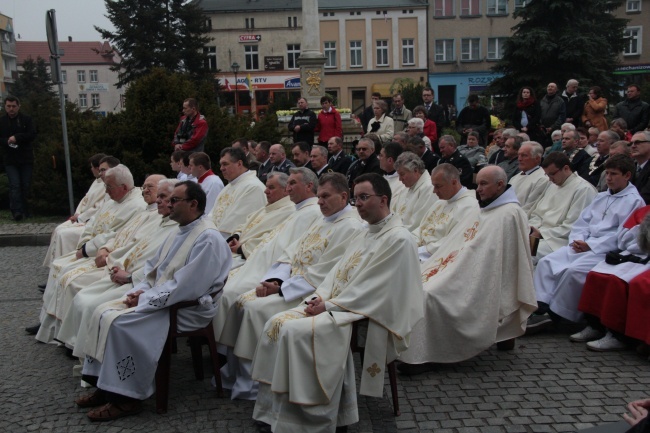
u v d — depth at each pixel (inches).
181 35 1558.8
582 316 259.9
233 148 304.3
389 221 190.5
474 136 448.5
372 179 189.8
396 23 1914.4
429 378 217.6
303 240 225.0
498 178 232.8
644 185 293.7
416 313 183.9
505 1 1899.6
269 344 184.1
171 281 198.8
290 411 176.2
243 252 267.0
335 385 175.0
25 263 415.8
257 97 2082.9
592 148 400.5
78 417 195.8
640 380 210.1
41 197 554.6
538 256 288.4
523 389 205.8
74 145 553.6
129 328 192.7
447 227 253.8
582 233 277.7
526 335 261.0
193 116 420.5
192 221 210.4
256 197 297.7
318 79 729.6
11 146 521.3
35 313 308.8
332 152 387.9
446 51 1923.0
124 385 191.8
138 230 261.9
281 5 2070.6
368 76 1941.4
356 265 191.2
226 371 216.7
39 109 683.4
